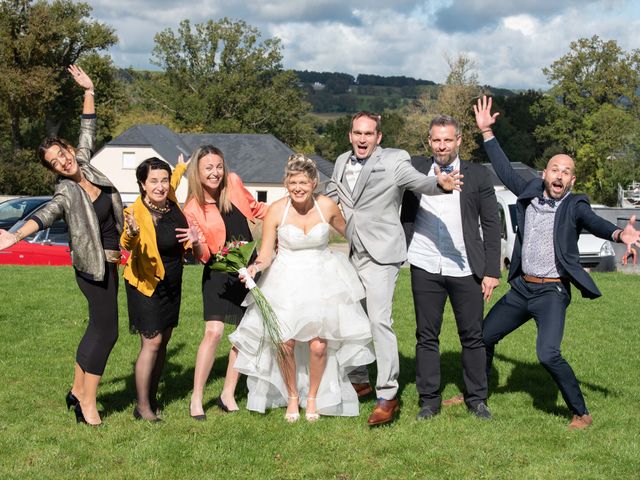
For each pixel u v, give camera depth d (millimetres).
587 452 5207
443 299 6039
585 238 17469
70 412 6023
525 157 96812
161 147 59375
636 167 54688
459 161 5988
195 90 85938
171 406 6215
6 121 62812
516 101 100875
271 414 6062
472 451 5230
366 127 5801
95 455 5109
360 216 5879
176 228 5773
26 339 8547
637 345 8961
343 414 6000
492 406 6355
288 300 5809
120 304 10953
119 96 70438
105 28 66625
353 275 6008
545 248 5863
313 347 5875
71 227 5461
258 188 60531
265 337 5891
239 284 6074
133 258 5688
